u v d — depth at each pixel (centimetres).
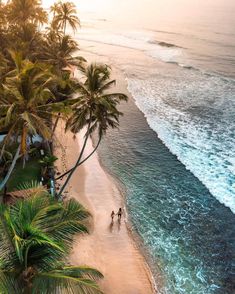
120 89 5772
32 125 1775
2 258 1092
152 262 2261
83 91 2422
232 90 5953
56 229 1228
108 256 2247
